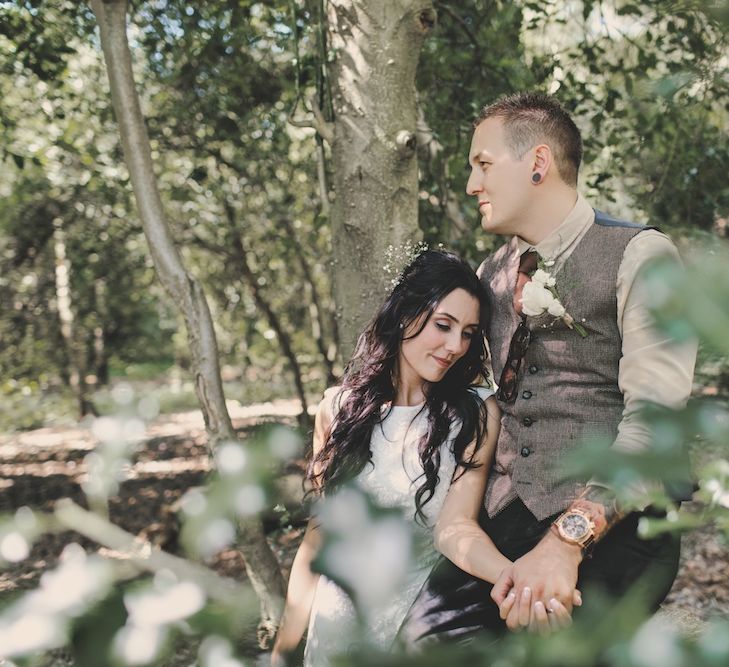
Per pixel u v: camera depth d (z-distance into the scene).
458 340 2.12
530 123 1.95
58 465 11.60
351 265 2.99
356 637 0.44
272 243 10.12
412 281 2.18
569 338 1.92
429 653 0.42
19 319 11.90
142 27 5.77
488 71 4.94
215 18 5.50
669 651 0.37
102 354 14.38
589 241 1.91
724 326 0.36
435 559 2.05
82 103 6.78
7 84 6.41
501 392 2.06
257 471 0.44
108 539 0.47
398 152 2.89
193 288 3.36
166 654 0.42
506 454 2.04
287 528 3.29
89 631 0.42
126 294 12.51
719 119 4.52
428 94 4.84
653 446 0.44
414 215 2.98
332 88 3.01
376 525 0.43
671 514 0.86
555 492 1.88
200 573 0.45
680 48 4.33
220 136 6.93
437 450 2.09
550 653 0.41
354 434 2.15
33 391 12.20
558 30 5.81
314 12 3.20
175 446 12.76
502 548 1.92
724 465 0.72
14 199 8.62
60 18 5.37
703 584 4.85
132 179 3.33
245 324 12.05
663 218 4.99
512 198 1.97
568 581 1.58
